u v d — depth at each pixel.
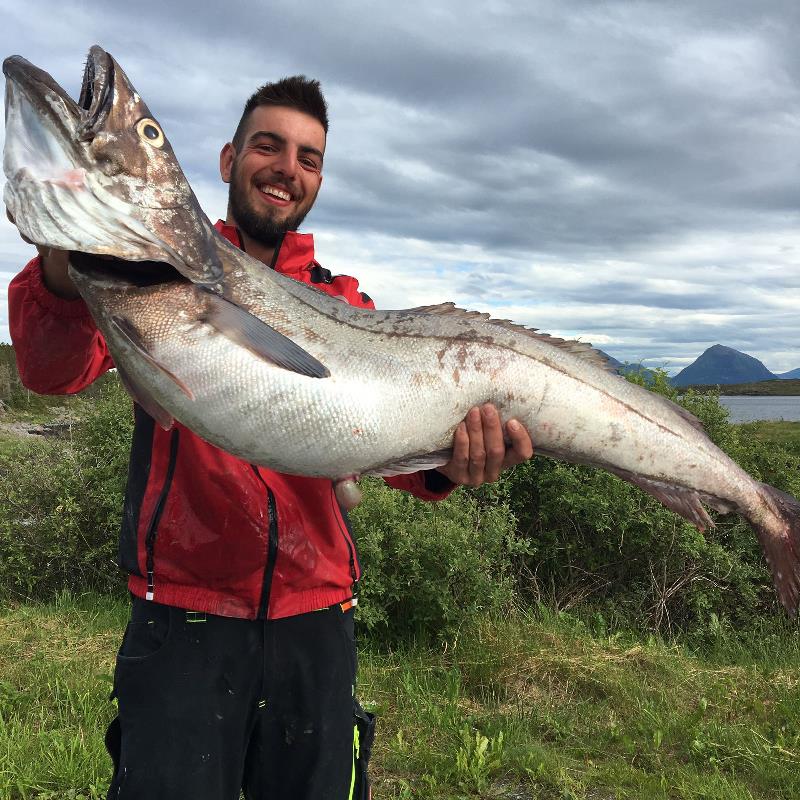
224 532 2.27
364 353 2.47
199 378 2.21
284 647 2.33
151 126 2.16
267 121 2.74
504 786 3.90
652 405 3.00
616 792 3.82
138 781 2.10
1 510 6.89
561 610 6.82
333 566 2.45
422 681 5.06
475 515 6.70
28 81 2.02
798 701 4.86
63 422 8.84
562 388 2.76
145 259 2.13
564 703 4.89
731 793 3.81
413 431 2.49
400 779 3.90
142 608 2.30
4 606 6.42
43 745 3.83
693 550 6.64
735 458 7.77
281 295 2.45
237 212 2.80
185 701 2.18
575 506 6.85
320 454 2.35
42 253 2.08
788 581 3.16
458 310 2.76
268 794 2.36
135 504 2.34
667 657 5.56
